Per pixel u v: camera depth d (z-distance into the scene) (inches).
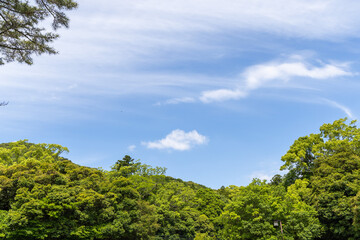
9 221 925.8
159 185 1827.0
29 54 696.4
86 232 1056.8
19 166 1173.7
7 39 677.9
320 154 1689.2
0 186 1050.7
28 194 1009.5
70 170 1252.5
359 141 1535.4
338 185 1254.9
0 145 2016.5
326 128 1868.8
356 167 1330.0
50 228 999.0
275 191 1364.4
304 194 1440.7
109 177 1505.9
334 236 1263.5
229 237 1246.3
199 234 1513.3
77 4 639.1
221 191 2807.6
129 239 1219.9
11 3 595.8
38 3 622.8
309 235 1134.4
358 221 1070.4
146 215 1290.6
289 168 1884.8
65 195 1040.8
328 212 1235.2
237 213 1221.1
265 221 1151.6
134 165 1818.4
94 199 1109.1
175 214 1633.9
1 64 682.8
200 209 2069.4
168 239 1505.9
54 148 1840.6
